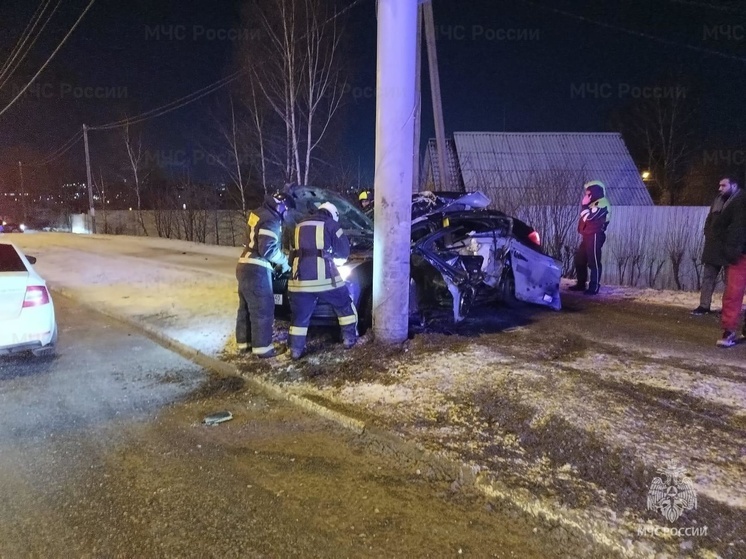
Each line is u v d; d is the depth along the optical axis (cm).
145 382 522
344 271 591
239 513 299
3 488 329
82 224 4275
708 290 711
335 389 461
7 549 271
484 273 674
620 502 286
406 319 560
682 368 479
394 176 521
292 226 636
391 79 499
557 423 370
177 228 3158
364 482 330
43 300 567
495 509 295
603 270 1398
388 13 489
